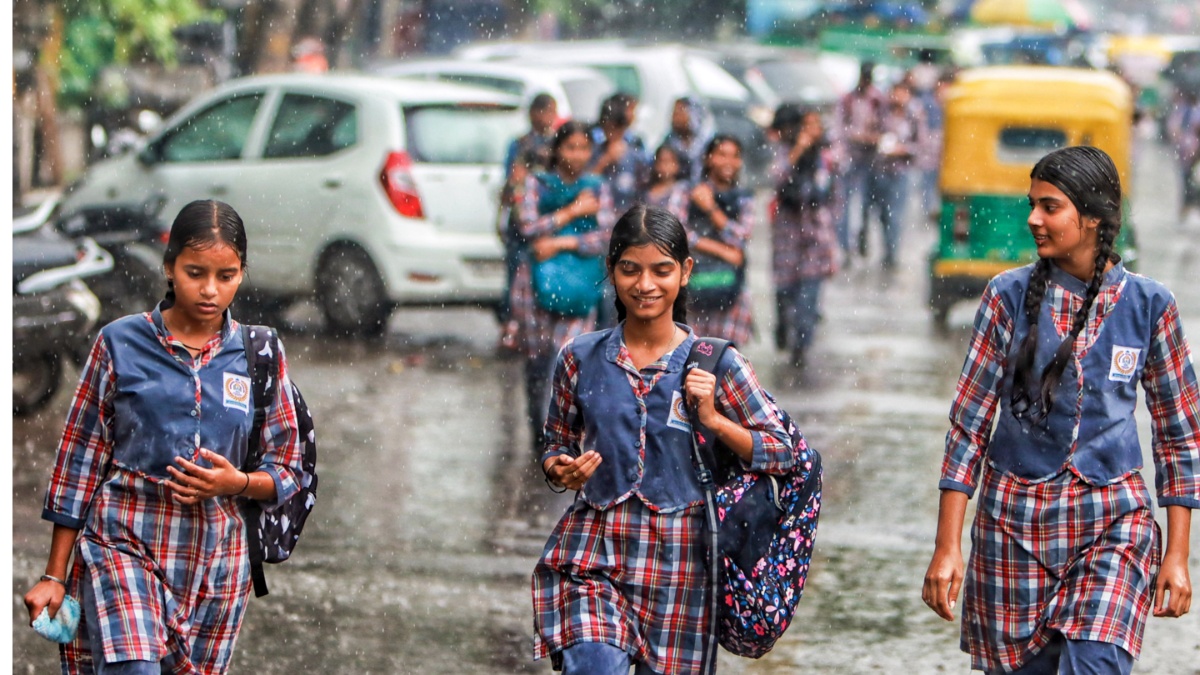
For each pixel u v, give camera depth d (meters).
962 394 14.20
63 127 71.69
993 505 14.06
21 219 33.66
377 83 44.12
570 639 13.42
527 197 28.59
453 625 20.31
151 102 70.50
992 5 119.75
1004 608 14.06
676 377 13.77
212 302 13.36
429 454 29.94
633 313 13.77
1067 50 108.75
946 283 44.84
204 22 76.25
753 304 48.47
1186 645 20.06
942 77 70.75
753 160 71.62
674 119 34.66
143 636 13.14
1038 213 13.75
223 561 13.69
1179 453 14.06
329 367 38.91
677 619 13.73
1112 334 13.75
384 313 42.56
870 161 59.09
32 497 26.72
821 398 35.22
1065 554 13.80
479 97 44.22
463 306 43.44
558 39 121.62
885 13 108.44
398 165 42.12
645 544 13.69
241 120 44.81
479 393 35.97
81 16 64.56
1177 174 96.25
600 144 31.89
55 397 34.28
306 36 79.88
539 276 28.69
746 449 13.67
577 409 14.16
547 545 14.02
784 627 14.05
